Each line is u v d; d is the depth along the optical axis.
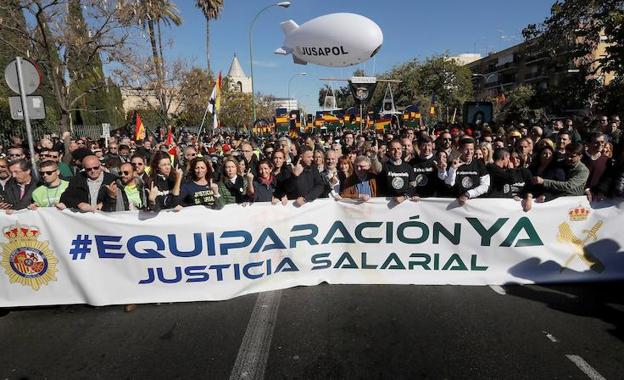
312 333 3.51
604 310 3.85
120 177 4.64
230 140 17.45
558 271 4.46
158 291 4.20
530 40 18.61
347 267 4.55
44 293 4.06
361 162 4.97
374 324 3.64
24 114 5.74
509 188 4.92
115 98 34.97
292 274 4.46
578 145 4.61
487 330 3.50
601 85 16.81
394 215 4.44
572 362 3.04
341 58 8.77
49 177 4.51
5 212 3.92
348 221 4.45
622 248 4.43
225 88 46.28
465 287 4.43
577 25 16.56
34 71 5.77
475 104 13.17
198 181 4.62
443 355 3.15
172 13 32.62
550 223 4.40
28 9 13.88
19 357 3.26
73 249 4.03
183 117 42.53
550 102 19.86
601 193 4.38
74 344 3.43
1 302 4.03
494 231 4.41
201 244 4.20
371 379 2.90
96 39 16.19
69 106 16.97
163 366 3.09
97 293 4.09
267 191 5.10
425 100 41.84
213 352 3.26
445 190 4.80
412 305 4.00
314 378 2.92
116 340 3.47
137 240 4.10
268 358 3.16
